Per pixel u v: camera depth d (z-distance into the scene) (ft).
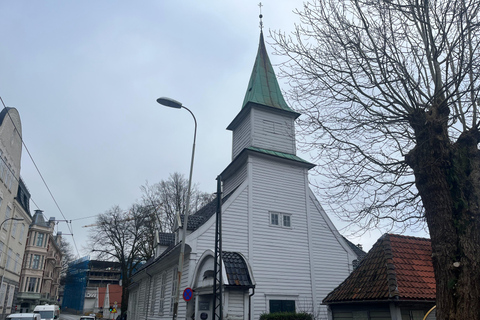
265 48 85.05
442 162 24.88
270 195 66.13
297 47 33.40
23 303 214.90
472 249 21.95
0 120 111.04
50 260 275.18
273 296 58.90
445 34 26.76
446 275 22.11
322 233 68.03
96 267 354.74
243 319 45.62
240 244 60.18
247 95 79.20
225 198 69.87
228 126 80.69
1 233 115.96
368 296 35.01
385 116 30.12
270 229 63.52
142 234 136.56
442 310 21.77
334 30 31.27
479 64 26.05
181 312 56.90
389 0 29.89
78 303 294.46
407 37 31.22
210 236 58.95
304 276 62.90
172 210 134.62
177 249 61.41
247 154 67.10
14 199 129.39
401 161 29.68
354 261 68.64
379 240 41.91
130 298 128.88
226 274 47.32
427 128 26.27
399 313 32.89
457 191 24.07
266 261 60.85
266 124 73.05
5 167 115.65
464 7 25.89
